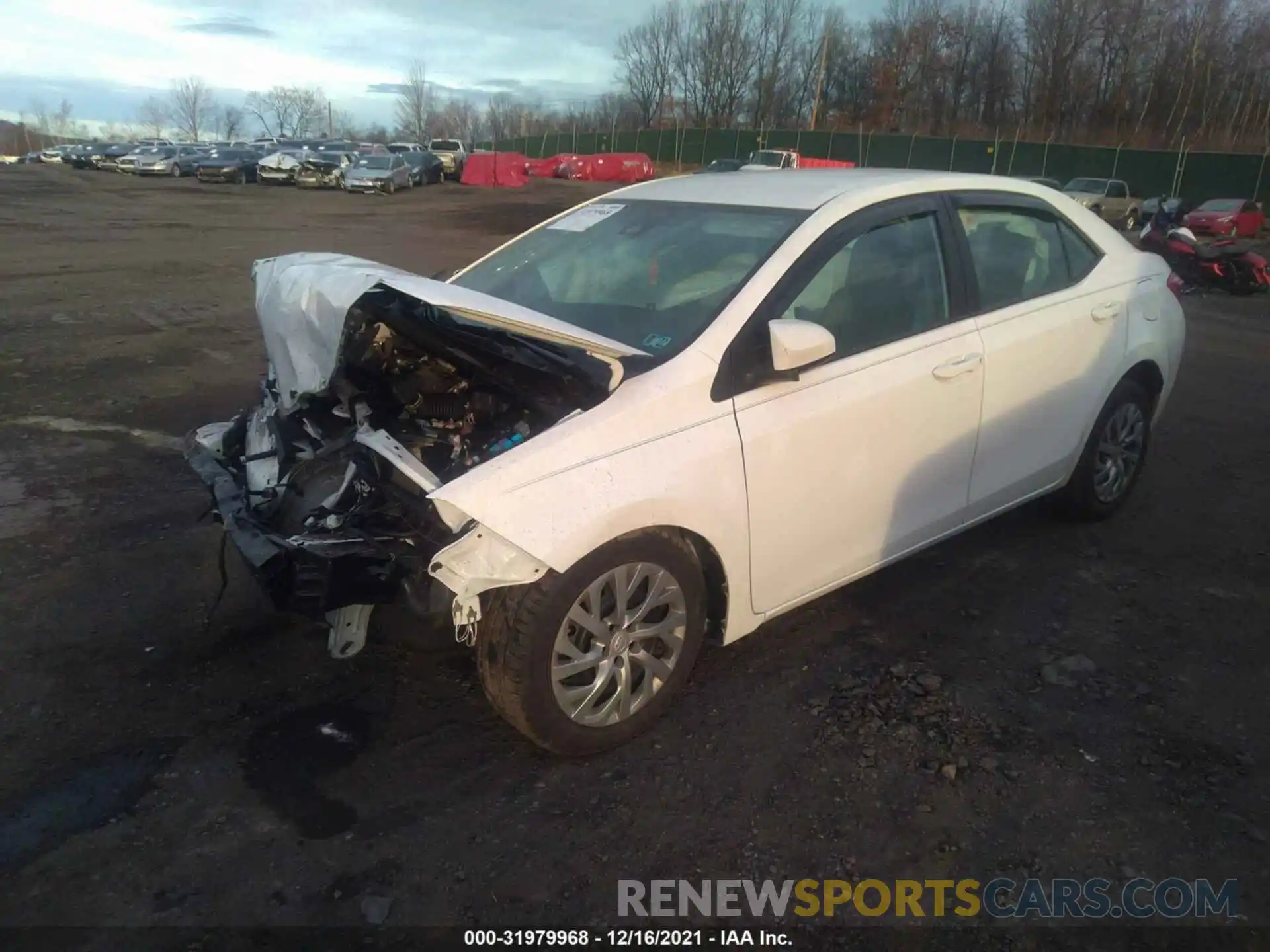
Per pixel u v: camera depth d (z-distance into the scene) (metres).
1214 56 54.16
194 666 3.51
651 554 2.96
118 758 3.01
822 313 3.37
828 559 3.47
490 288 3.98
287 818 2.78
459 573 2.63
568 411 2.97
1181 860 2.65
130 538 4.55
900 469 3.59
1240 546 4.64
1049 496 4.78
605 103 78.56
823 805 2.85
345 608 2.91
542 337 2.90
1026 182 4.32
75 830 2.71
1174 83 55.03
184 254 15.91
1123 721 3.25
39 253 15.50
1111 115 56.75
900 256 3.65
